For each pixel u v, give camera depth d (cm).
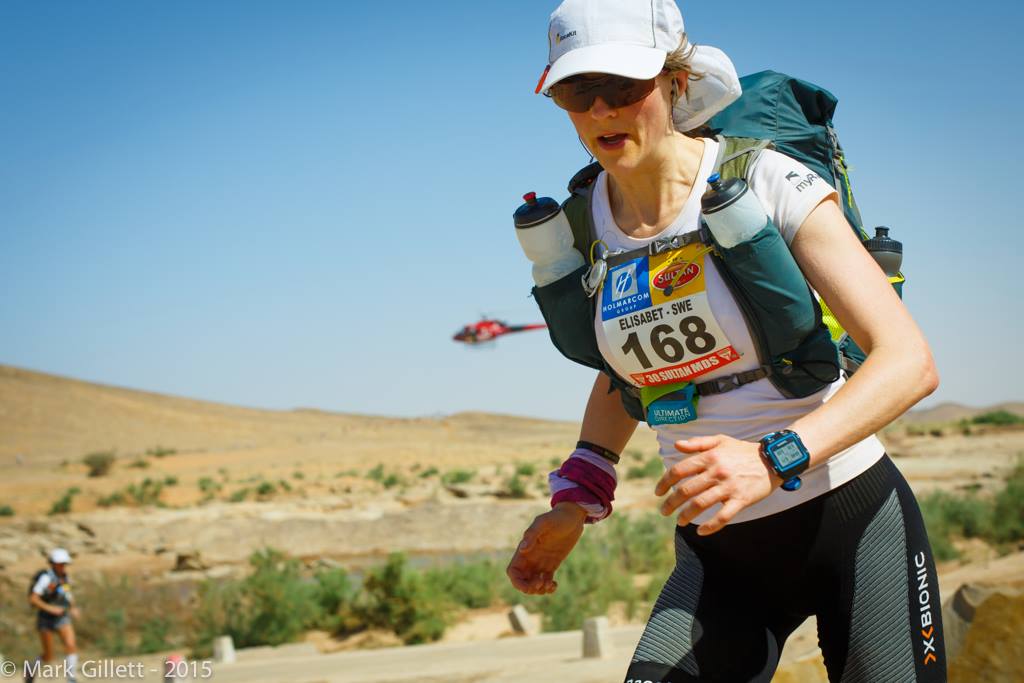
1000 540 2578
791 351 229
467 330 8500
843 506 230
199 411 18250
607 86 224
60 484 7381
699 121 246
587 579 2211
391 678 962
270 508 5156
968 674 434
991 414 8031
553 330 261
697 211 230
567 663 922
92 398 16712
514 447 10762
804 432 199
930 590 237
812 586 236
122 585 2520
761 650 235
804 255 220
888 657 229
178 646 2200
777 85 249
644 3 231
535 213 247
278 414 19425
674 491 199
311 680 1073
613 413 279
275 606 2202
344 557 4238
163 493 6259
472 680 879
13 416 14850
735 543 238
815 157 248
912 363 204
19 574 3381
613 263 241
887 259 250
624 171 232
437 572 2448
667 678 228
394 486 6366
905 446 6581
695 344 232
